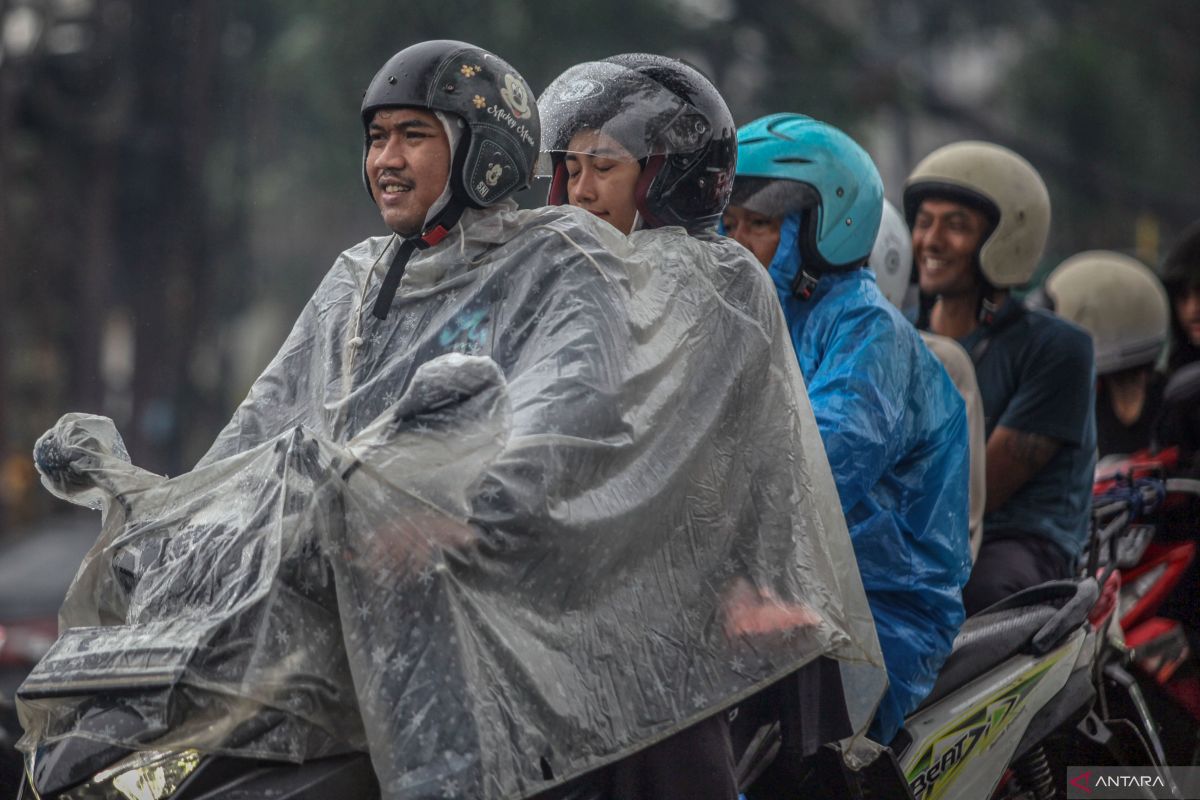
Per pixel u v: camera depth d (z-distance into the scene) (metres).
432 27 39.34
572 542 6.46
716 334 7.28
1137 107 63.50
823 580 7.29
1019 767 9.82
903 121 57.25
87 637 6.48
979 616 9.51
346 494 6.12
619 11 41.38
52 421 36.69
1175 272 14.38
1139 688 11.50
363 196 44.94
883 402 8.66
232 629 6.15
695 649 6.93
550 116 8.04
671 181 7.86
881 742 8.48
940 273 11.84
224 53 39.12
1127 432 14.17
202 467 6.97
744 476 7.30
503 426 6.17
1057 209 60.22
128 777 6.69
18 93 33.66
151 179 37.06
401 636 6.06
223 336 43.31
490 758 6.00
